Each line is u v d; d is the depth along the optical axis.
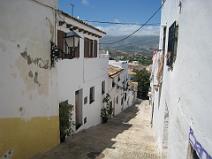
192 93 4.11
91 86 14.25
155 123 11.68
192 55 4.30
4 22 5.64
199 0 3.96
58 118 8.41
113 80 21.05
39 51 7.06
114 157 7.93
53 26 7.81
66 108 9.38
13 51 5.97
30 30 6.59
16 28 6.04
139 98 43.28
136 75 42.94
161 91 9.83
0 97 5.61
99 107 16.55
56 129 8.30
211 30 3.28
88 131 12.38
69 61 10.50
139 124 17.67
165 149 7.91
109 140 10.21
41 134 7.39
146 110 28.17
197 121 3.69
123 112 25.88
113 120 19.52
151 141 10.88
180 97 5.23
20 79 6.28
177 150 5.23
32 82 6.80
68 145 8.70
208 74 3.31
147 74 42.41
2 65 5.64
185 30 5.14
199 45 3.85
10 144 6.00
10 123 5.97
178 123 5.25
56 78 8.16
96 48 14.96
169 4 8.98
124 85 27.36
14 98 6.09
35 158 6.98
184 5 5.38
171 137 6.24
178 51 5.98
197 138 3.63
